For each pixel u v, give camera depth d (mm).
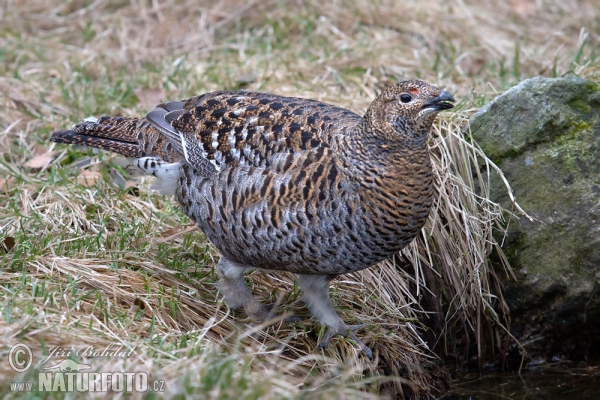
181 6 19547
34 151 14266
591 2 21031
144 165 11109
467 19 18953
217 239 10414
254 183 9766
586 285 12344
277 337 10844
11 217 12242
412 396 11742
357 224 9492
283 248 9828
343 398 8703
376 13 18750
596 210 12203
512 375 12906
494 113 12711
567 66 16172
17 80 16219
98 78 16984
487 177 12508
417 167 9492
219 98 10789
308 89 15812
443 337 12859
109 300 10305
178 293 10711
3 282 10211
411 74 16500
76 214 12469
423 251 12570
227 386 8211
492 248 12586
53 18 19375
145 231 12305
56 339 9008
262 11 19188
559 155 12414
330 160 9539
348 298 12031
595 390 12312
